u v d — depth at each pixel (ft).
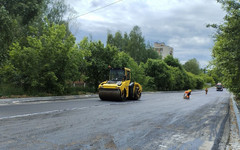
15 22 58.03
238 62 34.19
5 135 15.17
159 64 138.51
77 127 18.80
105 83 48.65
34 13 66.64
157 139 16.62
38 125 18.75
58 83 51.16
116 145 14.43
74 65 52.90
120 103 42.50
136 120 23.94
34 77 47.85
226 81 58.95
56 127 18.38
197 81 248.52
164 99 61.52
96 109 31.17
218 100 69.15
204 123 24.82
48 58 49.37
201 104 50.47
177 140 16.72
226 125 24.36
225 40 35.32
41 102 38.22
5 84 48.60
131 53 204.33
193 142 16.46
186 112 33.63
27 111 26.22
